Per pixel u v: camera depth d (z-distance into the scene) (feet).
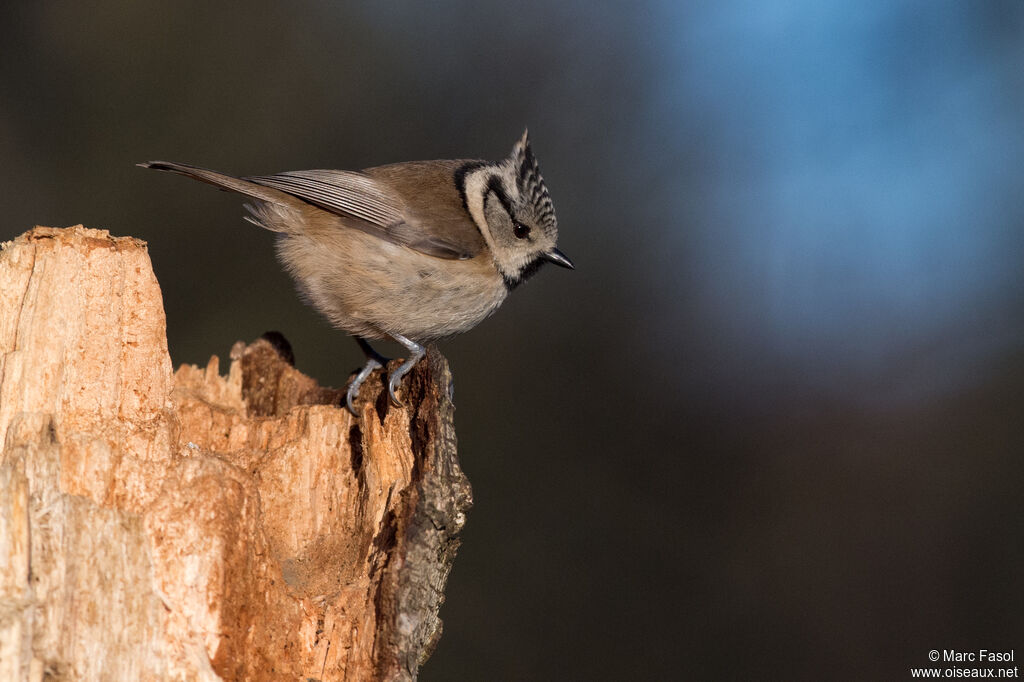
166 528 15.06
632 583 38.96
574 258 45.09
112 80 42.11
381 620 16.83
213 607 14.85
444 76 45.85
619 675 36.70
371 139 44.50
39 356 16.22
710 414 43.52
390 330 24.82
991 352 43.75
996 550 38.52
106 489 15.55
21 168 40.55
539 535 40.09
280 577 16.53
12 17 41.37
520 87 46.62
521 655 36.70
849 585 38.63
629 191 46.09
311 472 19.01
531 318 44.24
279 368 23.66
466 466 41.42
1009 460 40.83
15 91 41.09
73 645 14.06
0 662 13.42
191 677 14.53
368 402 21.07
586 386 43.62
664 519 40.81
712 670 37.52
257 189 23.59
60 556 14.42
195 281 41.27
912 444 42.57
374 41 45.70
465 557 39.11
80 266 16.71
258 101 43.57
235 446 20.35
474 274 24.67
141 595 14.65
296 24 44.62
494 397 42.65
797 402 43.42
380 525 18.22
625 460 42.22
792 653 37.55
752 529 40.75
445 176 25.66
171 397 16.88
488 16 46.75
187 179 41.81
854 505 40.29
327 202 23.68
